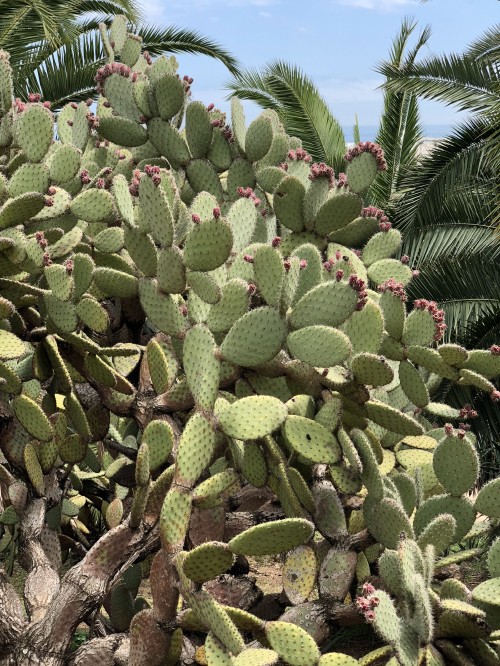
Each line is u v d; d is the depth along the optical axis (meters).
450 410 4.44
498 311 8.33
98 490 5.06
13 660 3.04
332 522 3.18
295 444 3.00
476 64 10.71
